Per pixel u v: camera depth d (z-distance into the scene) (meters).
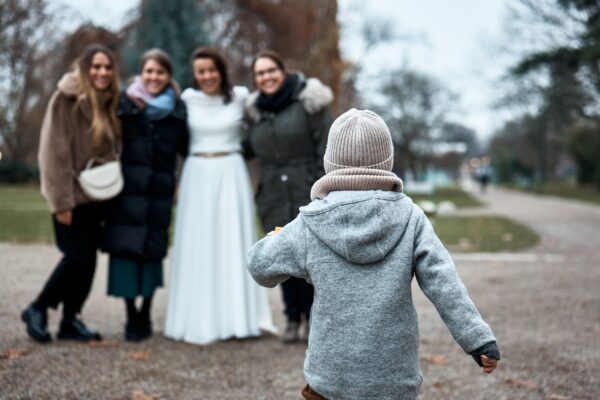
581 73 15.90
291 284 3.92
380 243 1.79
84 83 3.54
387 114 31.97
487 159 73.31
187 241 3.95
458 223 13.40
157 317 4.71
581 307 4.96
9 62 20.94
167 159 3.83
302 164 3.89
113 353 3.53
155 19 16.47
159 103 3.75
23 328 4.02
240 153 4.18
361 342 1.76
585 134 30.39
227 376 3.23
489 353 1.65
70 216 3.53
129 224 3.68
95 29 18.48
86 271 3.70
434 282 1.75
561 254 8.39
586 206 20.84
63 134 3.50
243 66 21.28
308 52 21.25
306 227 1.90
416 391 1.82
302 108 3.84
